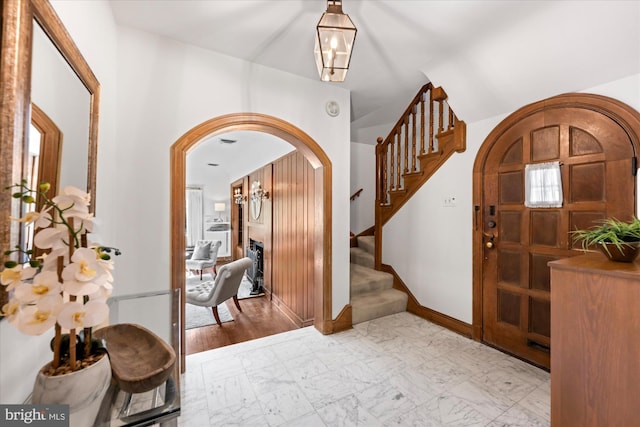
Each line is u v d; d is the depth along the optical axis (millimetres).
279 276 4027
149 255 1935
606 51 1657
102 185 1553
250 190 5668
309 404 1713
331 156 2750
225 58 2217
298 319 3357
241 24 1859
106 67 1607
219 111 2186
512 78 2119
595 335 1165
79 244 725
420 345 2463
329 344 2494
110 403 781
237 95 2262
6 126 645
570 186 1945
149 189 1936
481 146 2508
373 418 1598
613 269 1131
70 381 628
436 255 2945
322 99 2701
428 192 3037
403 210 3369
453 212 2768
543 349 2102
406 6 1675
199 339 2875
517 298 2260
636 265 1203
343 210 2836
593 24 1600
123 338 1018
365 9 1702
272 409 1671
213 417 1607
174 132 2020
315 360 2221
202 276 6062
